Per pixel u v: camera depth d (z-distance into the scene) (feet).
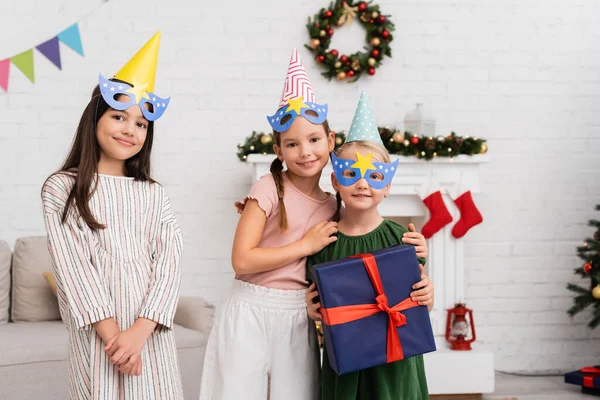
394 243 5.74
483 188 11.99
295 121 5.74
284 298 5.77
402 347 5.35
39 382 8.24
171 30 11.43
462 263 10.63
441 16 11.86
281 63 11.61
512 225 12.05
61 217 5.38
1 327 9.25
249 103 11.59
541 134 12.09
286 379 5.74
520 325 12.07
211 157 11.53
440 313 10.58
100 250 5.41
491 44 11.97
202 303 9.75
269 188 5.85
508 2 11.98
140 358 5.30
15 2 11.00
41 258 9.91
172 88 11.44
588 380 10.52
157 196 5.90
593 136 12.17
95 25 11.24
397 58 11.80
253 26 11.58
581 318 12.16
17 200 11.09
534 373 12.02
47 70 11.12
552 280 12.12
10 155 11.07
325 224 5.82
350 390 5.49
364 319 5.29
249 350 5.74
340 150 5.86
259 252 5.64
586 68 12.16
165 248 5.73
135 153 5.73
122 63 11.30
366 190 5.64
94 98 5.70
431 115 10.98
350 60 11.48
